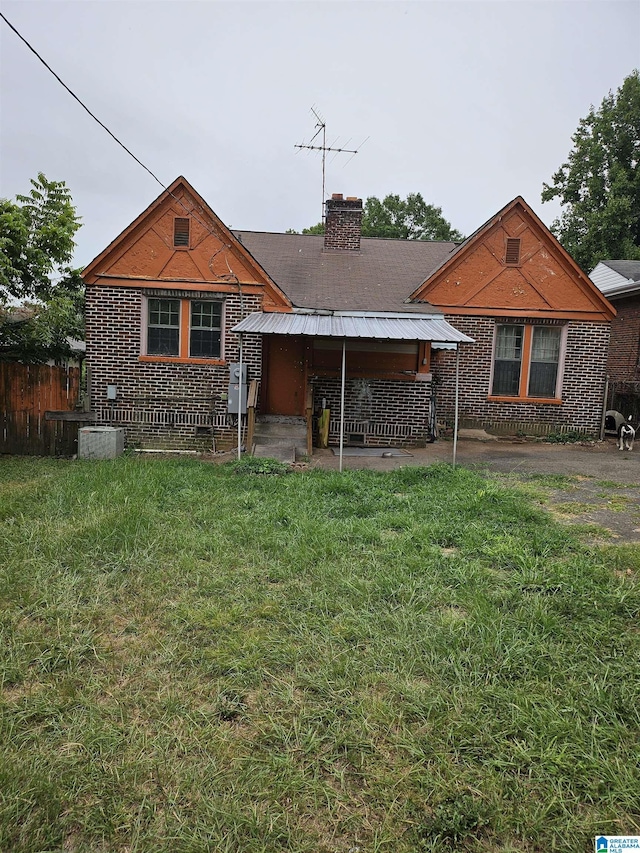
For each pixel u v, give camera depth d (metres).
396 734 2.96
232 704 3.19
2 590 4.54
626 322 19.42
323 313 13.06
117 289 13.06
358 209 17.97
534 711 3.12
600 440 15.71
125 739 2.92
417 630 3.99
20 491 7.63
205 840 2.34
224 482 8.48
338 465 11.15
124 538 5.67
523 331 15.76
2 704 3.17
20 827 2.40
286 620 4.17
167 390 13.32
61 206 13.70
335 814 2.49
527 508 7.11
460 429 15.81
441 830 2.40
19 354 13.10
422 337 10.41
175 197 12.90
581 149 34.31
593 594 4.54
